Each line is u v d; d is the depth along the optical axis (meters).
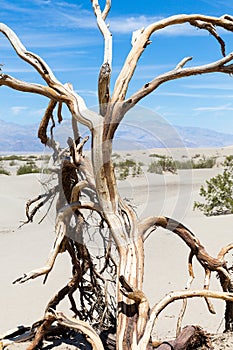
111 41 4.59
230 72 4.60
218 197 13.84
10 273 9.00
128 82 4.54
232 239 10.20
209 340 5.11
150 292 7.58
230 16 4.98
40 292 7.85
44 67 4.86
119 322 4.25
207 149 51.25
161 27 4.81
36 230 13.16
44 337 5.46
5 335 5.62
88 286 5.61
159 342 5.02
